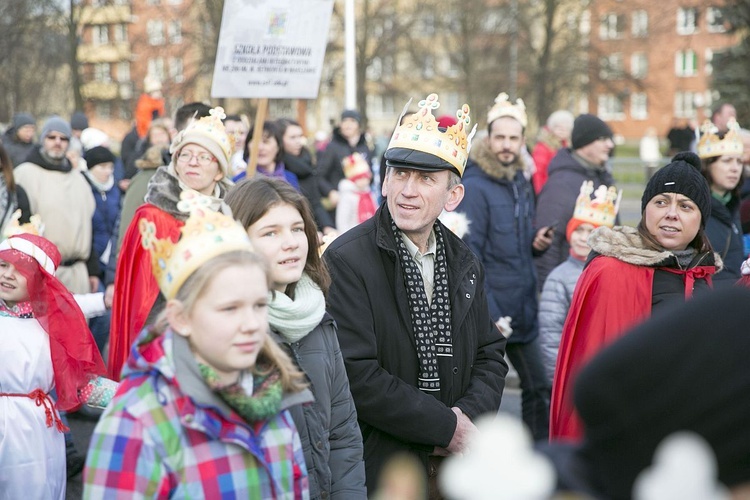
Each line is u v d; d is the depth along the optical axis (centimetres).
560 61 3133
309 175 886
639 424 113
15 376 414
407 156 364
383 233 372
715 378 110
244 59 605
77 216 759
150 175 637
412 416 354
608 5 3353
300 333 312
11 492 414
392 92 3528
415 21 3347
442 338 371
